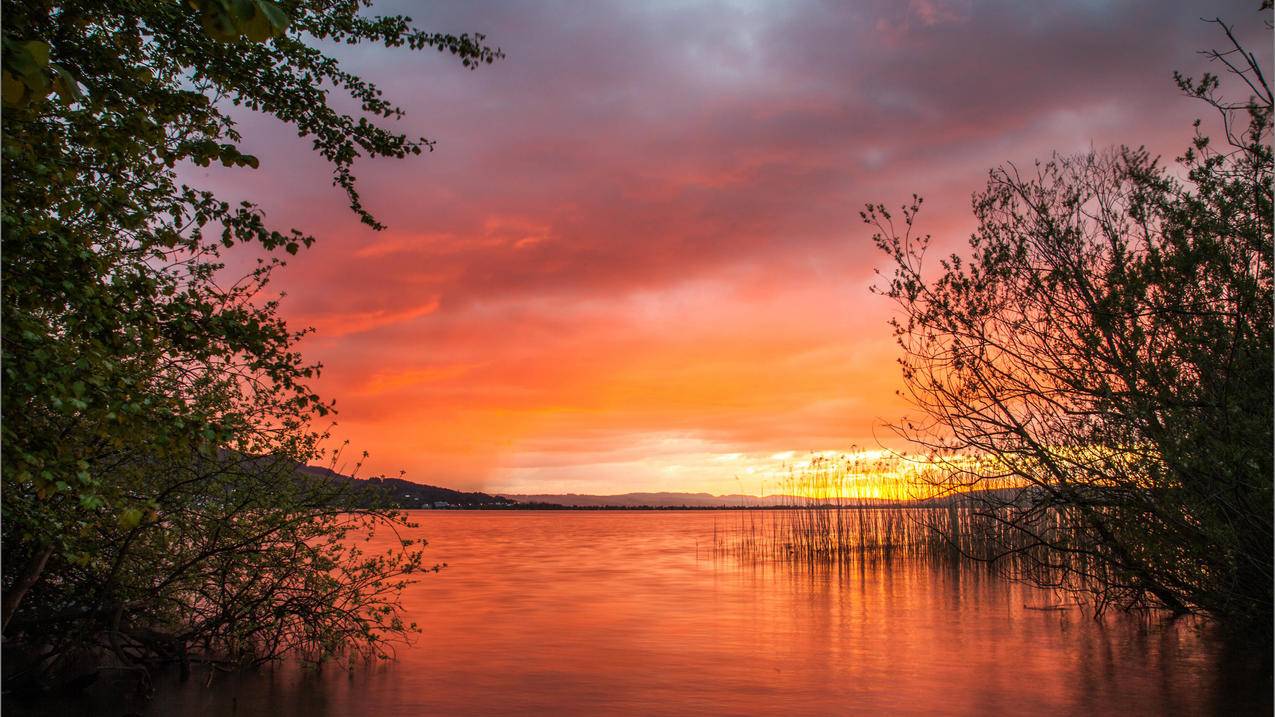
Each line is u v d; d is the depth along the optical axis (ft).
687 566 76.84
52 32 16.42
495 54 27.30
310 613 30.86
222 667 31.01
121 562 26.40
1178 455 29.27
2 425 15.05
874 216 35.99
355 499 31.48
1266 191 28.32
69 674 27.71
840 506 81.05
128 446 21.68
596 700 27.12
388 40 26.20
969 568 65.05
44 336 15.25
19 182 16.37
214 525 28.96
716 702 26.91
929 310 35.35
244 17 8.64
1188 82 28.60
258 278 25.61
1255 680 28.73
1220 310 29.45
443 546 112.47
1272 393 27.94
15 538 24.25
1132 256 31.76
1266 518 28.96
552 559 88.12
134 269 20.21
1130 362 31.07
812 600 51.01
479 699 27.27
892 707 26.12
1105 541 35.88
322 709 25.86
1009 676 29.91
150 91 18.20
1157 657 32.65
